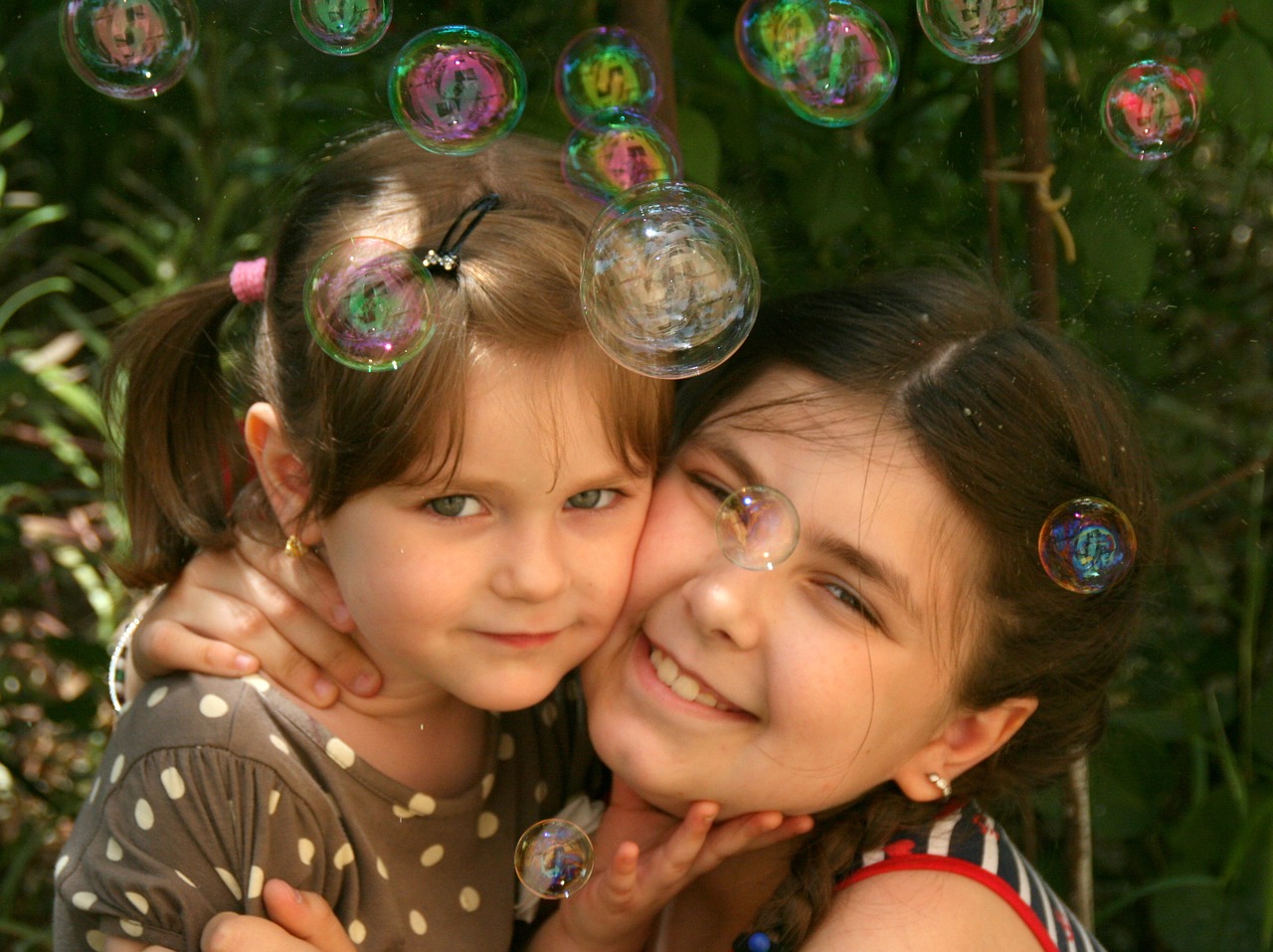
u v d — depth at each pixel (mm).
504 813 1370
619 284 1103
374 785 1243
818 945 1219
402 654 1174
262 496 1341
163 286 2652
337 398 1129
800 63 1453
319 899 1191
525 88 1356
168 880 1165
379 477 1112
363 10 1371
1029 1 1396
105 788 1230
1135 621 1407
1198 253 2365
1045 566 1222
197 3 1664
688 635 1191
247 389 1352
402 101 1285
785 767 1197
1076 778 1692
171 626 1260
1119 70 1685
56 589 2674
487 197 1201
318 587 1253
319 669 1258
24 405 2600
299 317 1215
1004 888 1277
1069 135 1736
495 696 1179
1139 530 1356
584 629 1204
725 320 1125
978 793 1380
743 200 1851
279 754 1200
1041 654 1279
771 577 1177
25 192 3084
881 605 1170
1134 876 2141
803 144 1876
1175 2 1621
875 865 1263
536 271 1132
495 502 1135
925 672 1213
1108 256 1636
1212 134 1967
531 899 1370
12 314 3039
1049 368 1265
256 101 2480
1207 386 2416
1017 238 1855
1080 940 1365
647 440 1175
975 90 1799
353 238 1148
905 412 1192
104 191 3035
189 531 1364
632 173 1383
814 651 1164
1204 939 1835
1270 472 2385
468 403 1090
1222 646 2139
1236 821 1918
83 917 1214
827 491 1169
